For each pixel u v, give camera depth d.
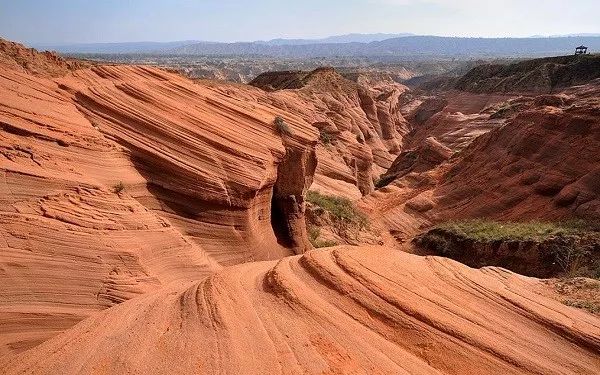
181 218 17.42
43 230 12.56
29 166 13.62
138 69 21.55
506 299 9.12
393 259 11.16
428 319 8.34
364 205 39.66
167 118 18.94
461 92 116.62
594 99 35.22
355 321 8.58
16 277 11.51
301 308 9.00
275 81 99.81
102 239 13.55
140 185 16.61
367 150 59.53
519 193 31.84
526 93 92.88
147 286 13.30
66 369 7.38
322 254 11.20
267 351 7.66
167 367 7.27
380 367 7.34
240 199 18.78
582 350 7.77
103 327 9.02
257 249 19.59
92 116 17.67
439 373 7.31
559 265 22.25
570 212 27.30
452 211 35.00
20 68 17.42
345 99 87.44
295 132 23.62
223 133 19.97
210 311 9.04
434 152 48.59
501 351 7.64
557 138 32.12
